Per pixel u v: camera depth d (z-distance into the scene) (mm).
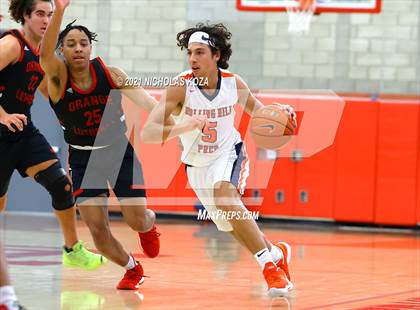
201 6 20797
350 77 20531
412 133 18781
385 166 18844
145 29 20750
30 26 7941
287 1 18828
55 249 12445
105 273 9703
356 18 20500
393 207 18812
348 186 18875
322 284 9312
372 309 7441
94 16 20266
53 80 7832
